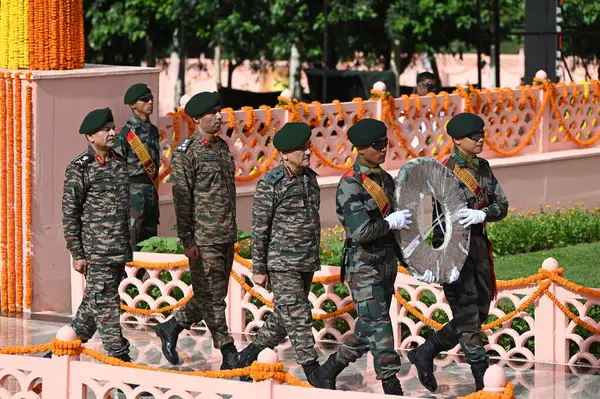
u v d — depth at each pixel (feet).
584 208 72.69
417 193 34.55
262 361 29.91
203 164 39.09
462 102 67.36
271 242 36.76
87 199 37.86
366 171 34.81
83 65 52.06
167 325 41.09
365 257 34.65
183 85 118.93
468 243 35.35
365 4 111.96
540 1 83.30
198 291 39.55
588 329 40.93
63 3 50.62
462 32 118.21
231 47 117.29
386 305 34.91
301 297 36.65
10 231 49.80
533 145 71.15
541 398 37.40
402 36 114.52
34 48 50.29
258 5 115.96
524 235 62.80
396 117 64.85
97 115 37.60
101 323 37.99
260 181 36.73
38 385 34.35
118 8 114.62
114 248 37.86
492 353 43.32
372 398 28.89
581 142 73.26
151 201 50.47
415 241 34.47
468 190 36.06
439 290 42.83
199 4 114.11
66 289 50.98
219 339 39.50
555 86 71.67
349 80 99.86
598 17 104.27
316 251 36.86
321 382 36.19
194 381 30.94
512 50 168.45
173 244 49.60
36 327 47.14
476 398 27.84
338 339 43.83
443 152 66.74
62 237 50.57
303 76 135.95
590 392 38.01
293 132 36.42
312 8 116.16
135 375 31.81
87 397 36.40
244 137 59.06
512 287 41.93
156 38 121.90
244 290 45.39
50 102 49.47
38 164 49.44
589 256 61.21
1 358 33.30
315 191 37.04
